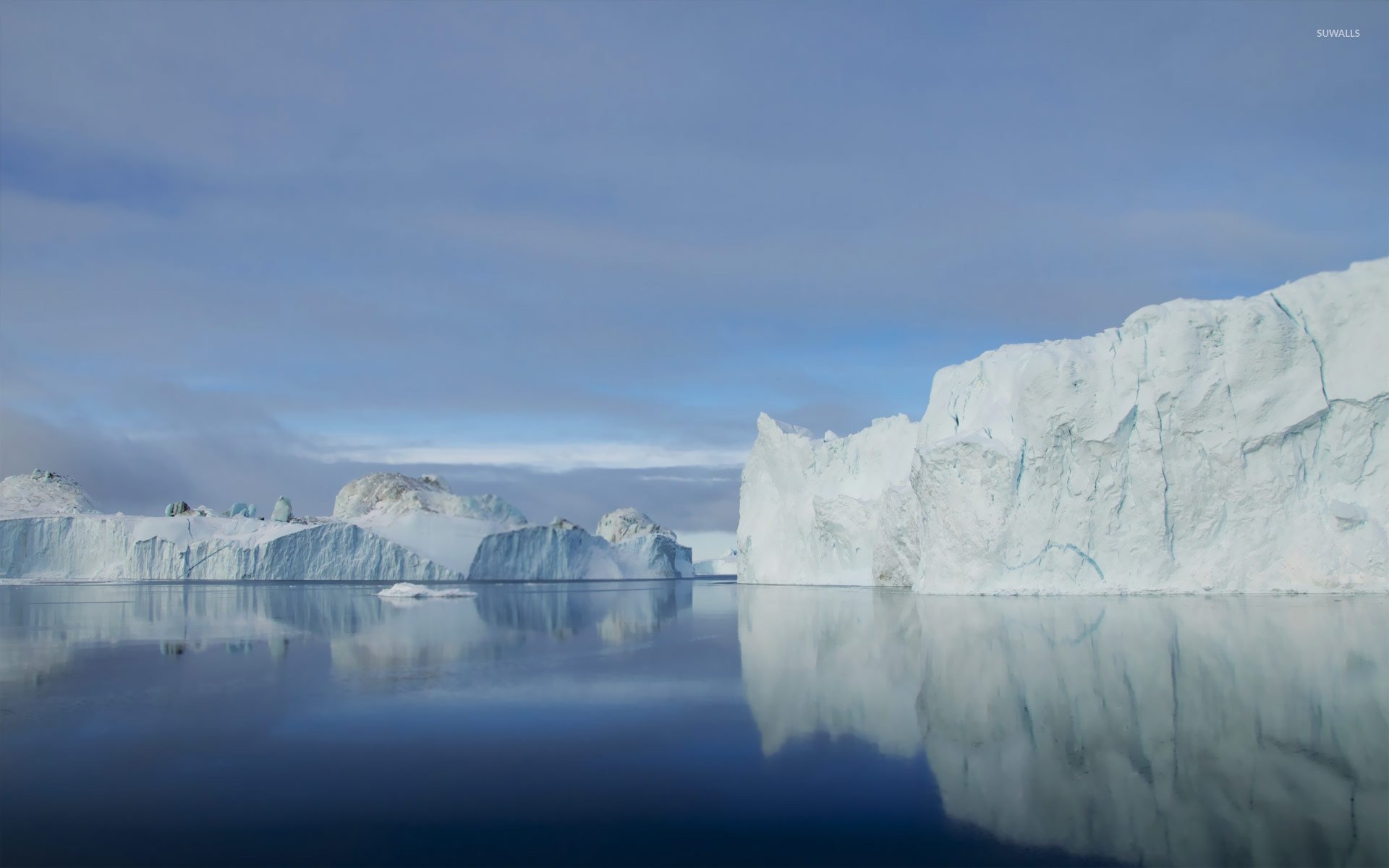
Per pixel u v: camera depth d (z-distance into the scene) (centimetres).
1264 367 4284
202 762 1694
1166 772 1545
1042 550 4600
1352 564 4141
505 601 6425
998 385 5244
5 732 1944
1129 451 4478
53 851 1271
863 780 1546
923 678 2378
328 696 2316
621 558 14425
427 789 1519
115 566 11419
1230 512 4362
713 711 2077
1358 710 1877
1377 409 4222
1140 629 3038
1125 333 4597
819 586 7238
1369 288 4272
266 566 11462
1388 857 1205
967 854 1231
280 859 1236
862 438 7181
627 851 1252
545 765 1645
